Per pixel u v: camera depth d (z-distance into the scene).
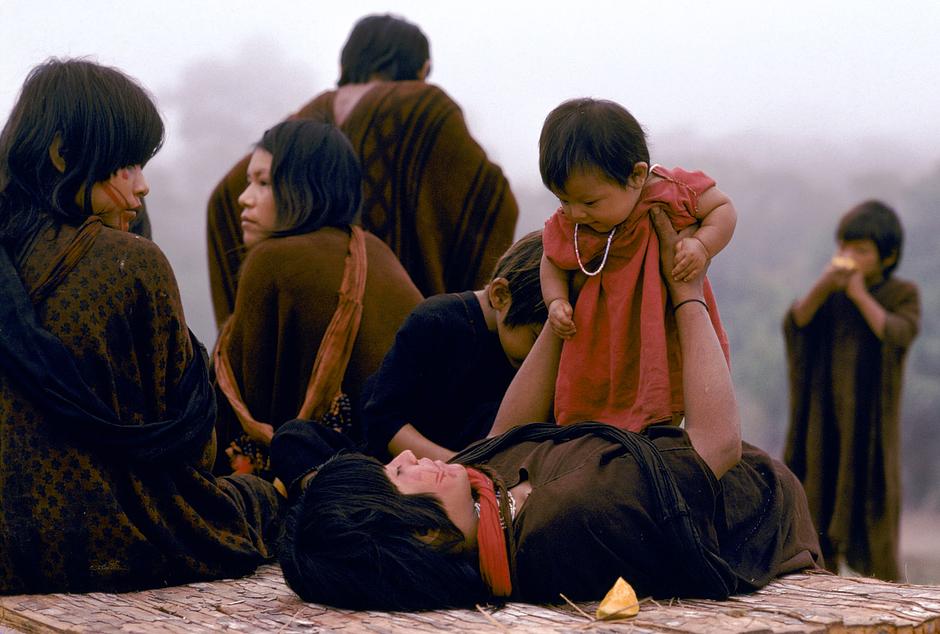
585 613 2.74
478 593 2.86
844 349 7.71
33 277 3.26
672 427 3.04
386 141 5.13
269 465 4.27
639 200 3.21
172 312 3.36
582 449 3.01
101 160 3.37
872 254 7.79
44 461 3.18
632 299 3.23
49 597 3.13
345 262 4.34
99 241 3.30
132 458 3.24
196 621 2.78
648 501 2.88
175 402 3.38
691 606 2.82
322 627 2.65
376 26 5.41
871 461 7.62
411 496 2.88
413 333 3.72
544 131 3.14
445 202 5.16
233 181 5.21
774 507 3.32
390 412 3.73
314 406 4.20
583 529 2.84
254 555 3.46
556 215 3.32
